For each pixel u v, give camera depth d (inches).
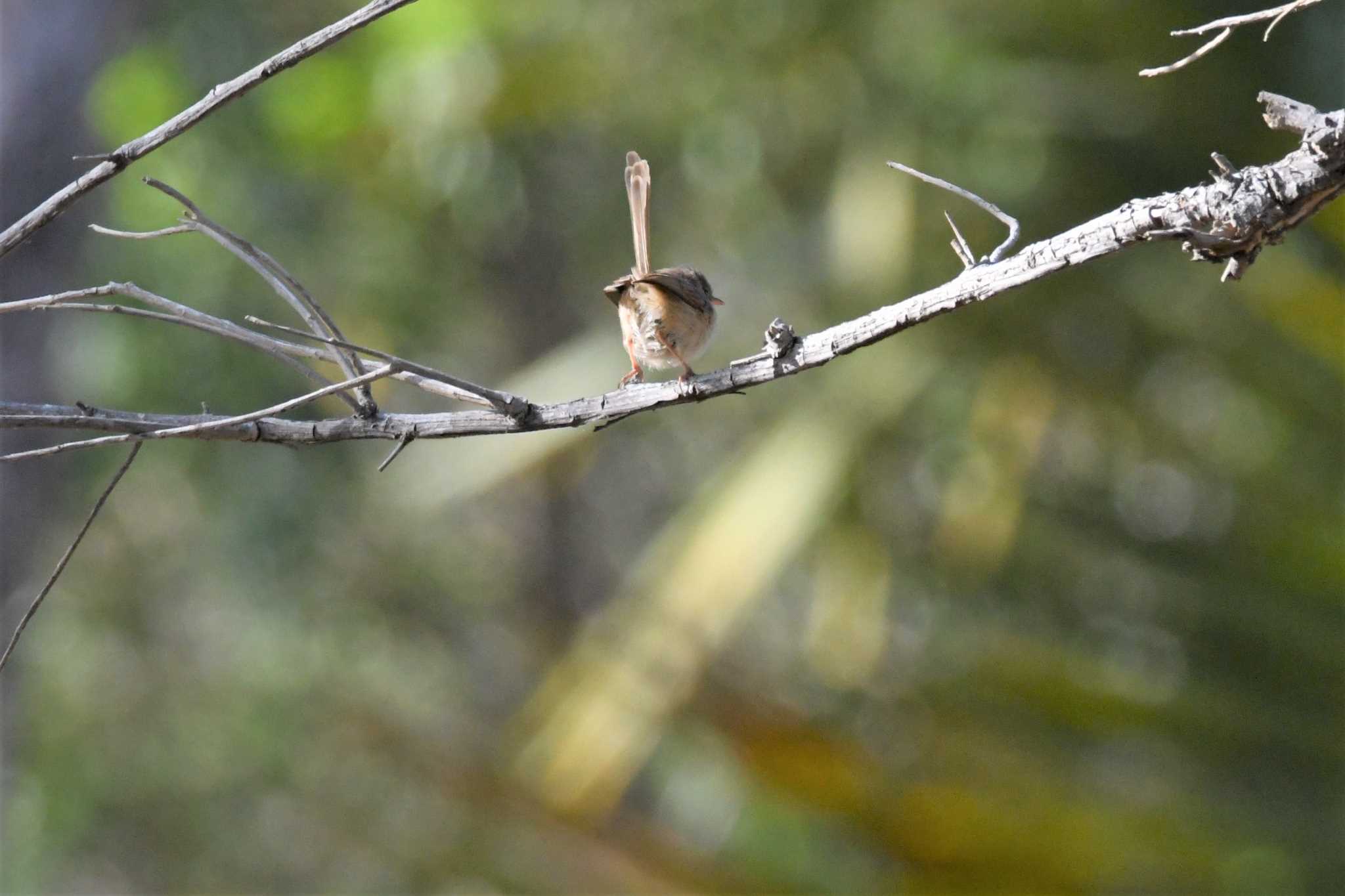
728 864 353.4
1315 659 359.9
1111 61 561.0
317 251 733.9
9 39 467.5
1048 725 362.3
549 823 362.3
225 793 721.6
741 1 604.1
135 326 650.2
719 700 381.7
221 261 689.6
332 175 718.5
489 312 834.2
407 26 665.6
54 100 473.7
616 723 393.4
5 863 565.9
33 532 488.4
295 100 698.2
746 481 472.7
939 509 526.6
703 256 749.3
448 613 834.8
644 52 628.1
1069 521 458.9
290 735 716.0
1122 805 346.0
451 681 818.2
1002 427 491.8
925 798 337.1
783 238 676.7
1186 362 518.9
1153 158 584.1
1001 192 564.7
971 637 425.1
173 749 733.3
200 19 703.1
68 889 701.9
